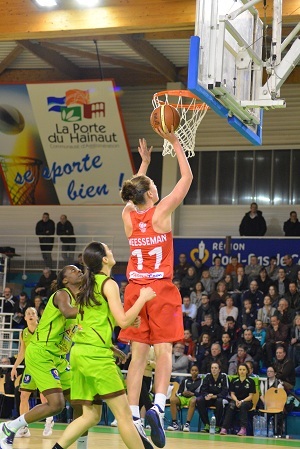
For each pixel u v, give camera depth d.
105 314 6.40
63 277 8.22
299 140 24.89
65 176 25.02
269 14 15.11
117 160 24.39
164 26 16.75
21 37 17.72
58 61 24.19
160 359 6.58
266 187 25.14
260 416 16.58
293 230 23.16
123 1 17.16
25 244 25.22
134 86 26.20
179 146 6.92
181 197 6.71
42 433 12.67
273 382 16.81
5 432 8.22
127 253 25.17
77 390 6.48
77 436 6.52
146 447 6.61
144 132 26.03
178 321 6.66
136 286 6.69
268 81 9.07
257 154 25.38
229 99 8.52
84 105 23.75
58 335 8.37
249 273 22.05
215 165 25.72
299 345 17.83
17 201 25.78
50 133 24.44
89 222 25.59
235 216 25.22
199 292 20.80
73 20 17.34
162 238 6.66
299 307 19.33
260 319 19.23
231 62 8.65
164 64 23.88
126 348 18.62
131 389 6.63
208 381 16.72
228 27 8.47
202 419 16.55
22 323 21.50
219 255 23.77
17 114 24.41
